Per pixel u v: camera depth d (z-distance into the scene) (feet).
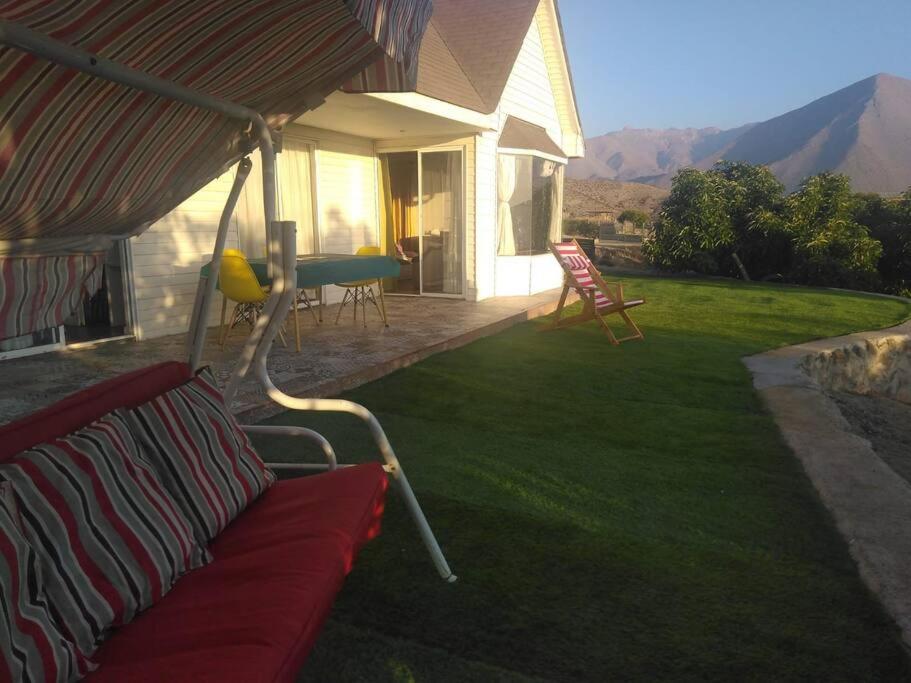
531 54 37.81
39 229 6.40
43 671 4.44
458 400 16.99
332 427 14.62
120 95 5.79
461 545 9.61
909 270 49.47
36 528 5.15
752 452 13.52
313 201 30.68
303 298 26.53
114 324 24.52
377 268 23.85
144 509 6.05
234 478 7.48
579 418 15.67
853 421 20.52
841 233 47.06
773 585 8.66
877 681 6.90
